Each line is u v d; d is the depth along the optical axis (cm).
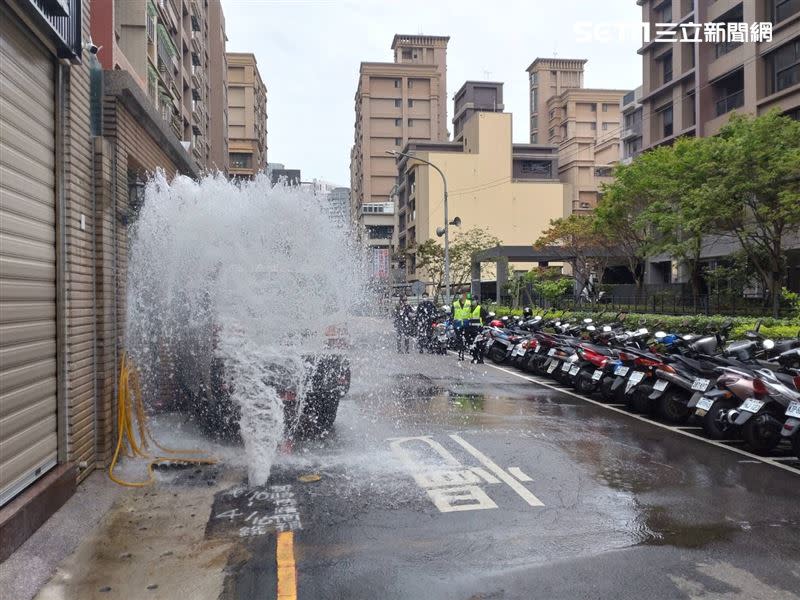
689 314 2097
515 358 1504
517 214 5850
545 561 425
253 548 447
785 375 714
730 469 648
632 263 2853
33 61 489
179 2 3141
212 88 4994
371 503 539
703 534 472
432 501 545
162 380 865
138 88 688
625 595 378
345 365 786
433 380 1306
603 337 1177
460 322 1703
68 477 514
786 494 567
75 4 541
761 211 1695
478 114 5809
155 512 518
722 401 777
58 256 526
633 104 4731
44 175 507
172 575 405
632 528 484
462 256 3844
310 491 570
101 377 610
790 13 2383
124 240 688
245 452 692
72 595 378
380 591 383
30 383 469
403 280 4522
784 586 389
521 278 3122
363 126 7819
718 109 2866
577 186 6325
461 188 5769
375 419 887
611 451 720
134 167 779
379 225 7294
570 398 1092
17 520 413
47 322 505
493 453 705
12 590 369
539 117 8288
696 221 1747
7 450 427
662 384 875
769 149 1602
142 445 698
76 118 564
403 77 7850
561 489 579
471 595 378
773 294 1856
